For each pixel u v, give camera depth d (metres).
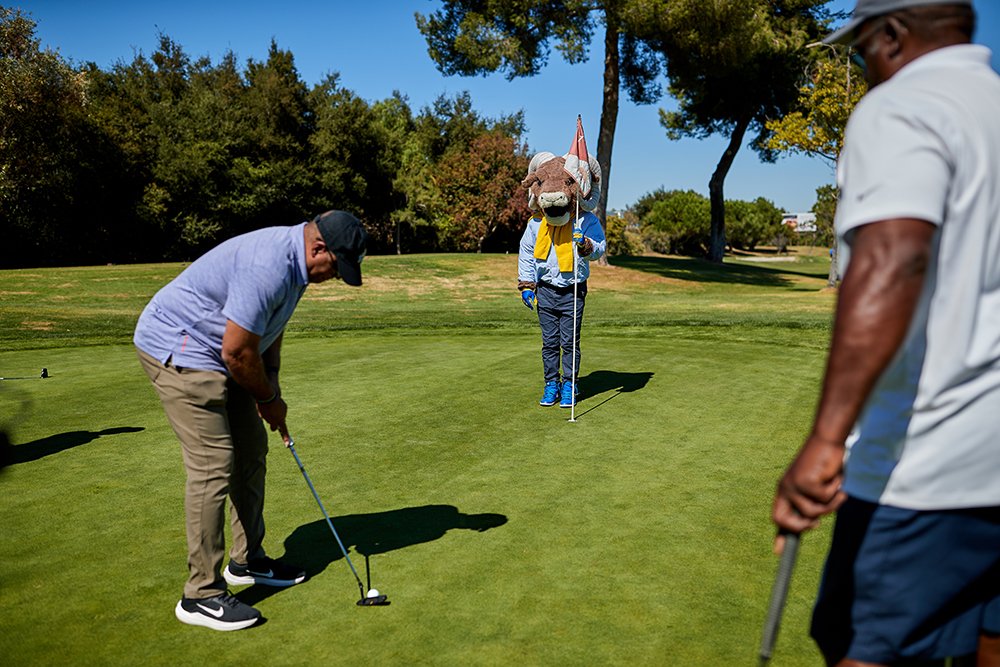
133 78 42.03
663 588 3.07
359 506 4.05
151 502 4.14
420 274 24.55
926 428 1.53
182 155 36.81
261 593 3.12
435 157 52.16
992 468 1.52
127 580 3.24
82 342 10.05
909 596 1.59
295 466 4.73
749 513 3.87
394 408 6.18
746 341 9.76
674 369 7.76
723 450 4.97
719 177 36.72
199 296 2.94
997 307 1.50
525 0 22.00
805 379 7.16
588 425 5.63
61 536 3.69
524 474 4.54
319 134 40.97
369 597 2.99
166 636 2.79
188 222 37.34
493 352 8.98
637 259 35.03
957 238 1.43
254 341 2.88
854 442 1.63
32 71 31.31
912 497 1.55
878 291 1.32
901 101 1.43
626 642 2.67
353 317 15.01
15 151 31.75
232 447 3.01
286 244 2.90
